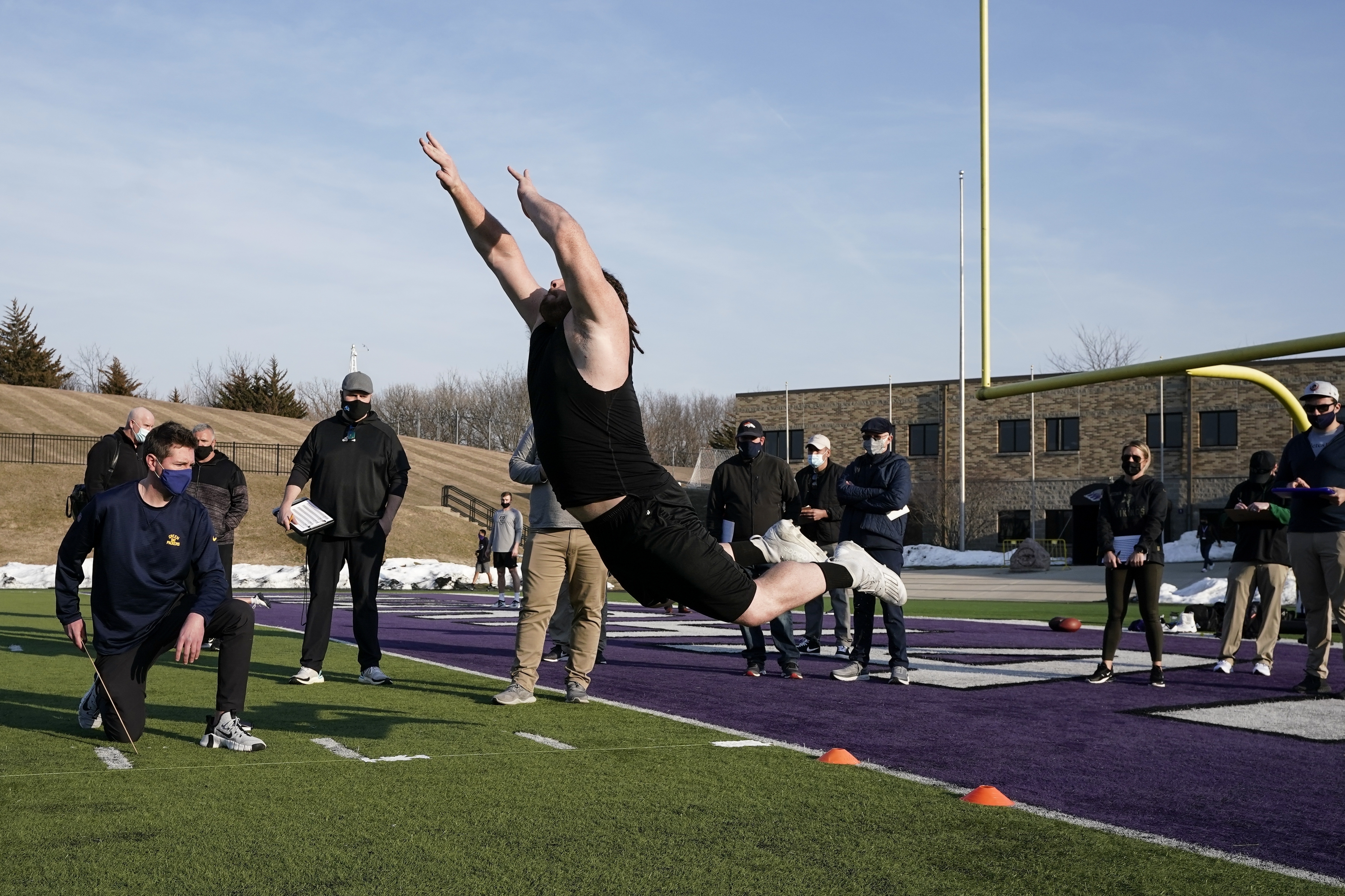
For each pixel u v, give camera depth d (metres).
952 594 23.81
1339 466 7.73
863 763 5.20
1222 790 4.73
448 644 11.13
